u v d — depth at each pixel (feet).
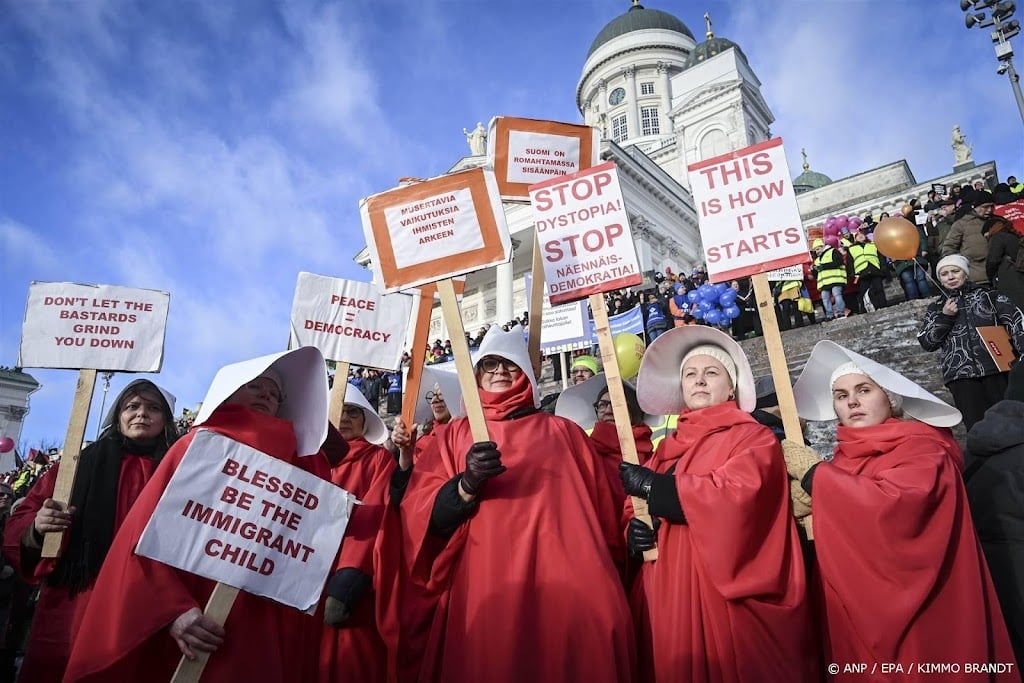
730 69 131.75
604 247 10.71
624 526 10.18
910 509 7.25
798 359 32.55
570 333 28.37
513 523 8.79
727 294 38.29
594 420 14.78
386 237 10.33
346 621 9.95
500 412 10.20
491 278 101.96
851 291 37.76
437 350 64.23
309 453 8.57
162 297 11.09
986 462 9.48
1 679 14.29
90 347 10.39
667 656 8.01
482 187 10.09
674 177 132.87
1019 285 22.70
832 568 7.61
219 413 8.07
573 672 7.91
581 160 14.78
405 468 10.48
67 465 9.60
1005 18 36.94
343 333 12.53
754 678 7.39
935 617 7.22
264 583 7.20
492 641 8.05
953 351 18.78
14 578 14.57
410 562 9.07
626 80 172.65
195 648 6.63
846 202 117.50
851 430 9.02
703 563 8.07
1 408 121.08
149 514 7.04
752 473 8.02
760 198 9.97
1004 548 8.89
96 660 6.35
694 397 10.07
